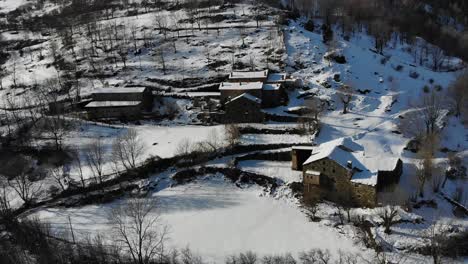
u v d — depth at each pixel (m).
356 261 93.81
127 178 130.12
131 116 163.88
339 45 197.38
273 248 100.50
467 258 97.25
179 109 167.25
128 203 117.44
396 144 139.88
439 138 139.75
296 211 115.12
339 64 184.62
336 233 105.00
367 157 117.75
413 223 104.31
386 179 113.12
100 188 127.81
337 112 159.88
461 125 154.12
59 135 153.25
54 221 115.94
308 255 94.44
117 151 135.00
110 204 123.06
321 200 116.94
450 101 162.00
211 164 133.88
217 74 186.00
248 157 136.00
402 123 148.50
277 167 131.75
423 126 146.00
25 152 146.50
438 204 111.94
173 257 93.75
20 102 186.50
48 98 183.25
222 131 148.00
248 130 147.75
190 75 187.75
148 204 119.06
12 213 117.00
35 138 152.38
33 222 109.81
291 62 186.88
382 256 94.94
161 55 195.25
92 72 197.75
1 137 155.50
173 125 159.12
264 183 126.38
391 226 103.56
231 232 107.31
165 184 129.25
